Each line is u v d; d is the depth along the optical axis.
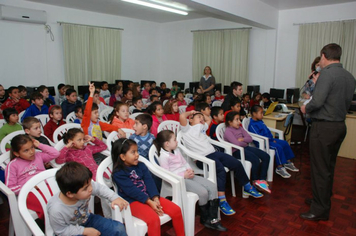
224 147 2.72
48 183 1.64
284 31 6.21
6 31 5.52
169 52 8.52
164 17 7.53
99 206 2.48
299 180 3.19
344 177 3.30
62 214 1.36
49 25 6.07
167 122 3.11
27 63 5.87
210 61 7.45
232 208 2.52
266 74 6.54
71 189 1.31
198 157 2.33
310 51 5.88
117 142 1.80
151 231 1.63
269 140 3.26
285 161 3.20
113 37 7.24
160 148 2.18
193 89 7.29
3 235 2.10
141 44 8.10
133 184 1.80
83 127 2.63
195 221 2.29
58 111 2.99
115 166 1.81
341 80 2.06
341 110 2.11
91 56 6.85
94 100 4.34
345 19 5.39
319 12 5.71
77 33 6.48
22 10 5.49
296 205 2.59
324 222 2.30
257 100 5.70
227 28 7.04
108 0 5.54
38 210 1.66
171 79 8.62
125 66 7.78
